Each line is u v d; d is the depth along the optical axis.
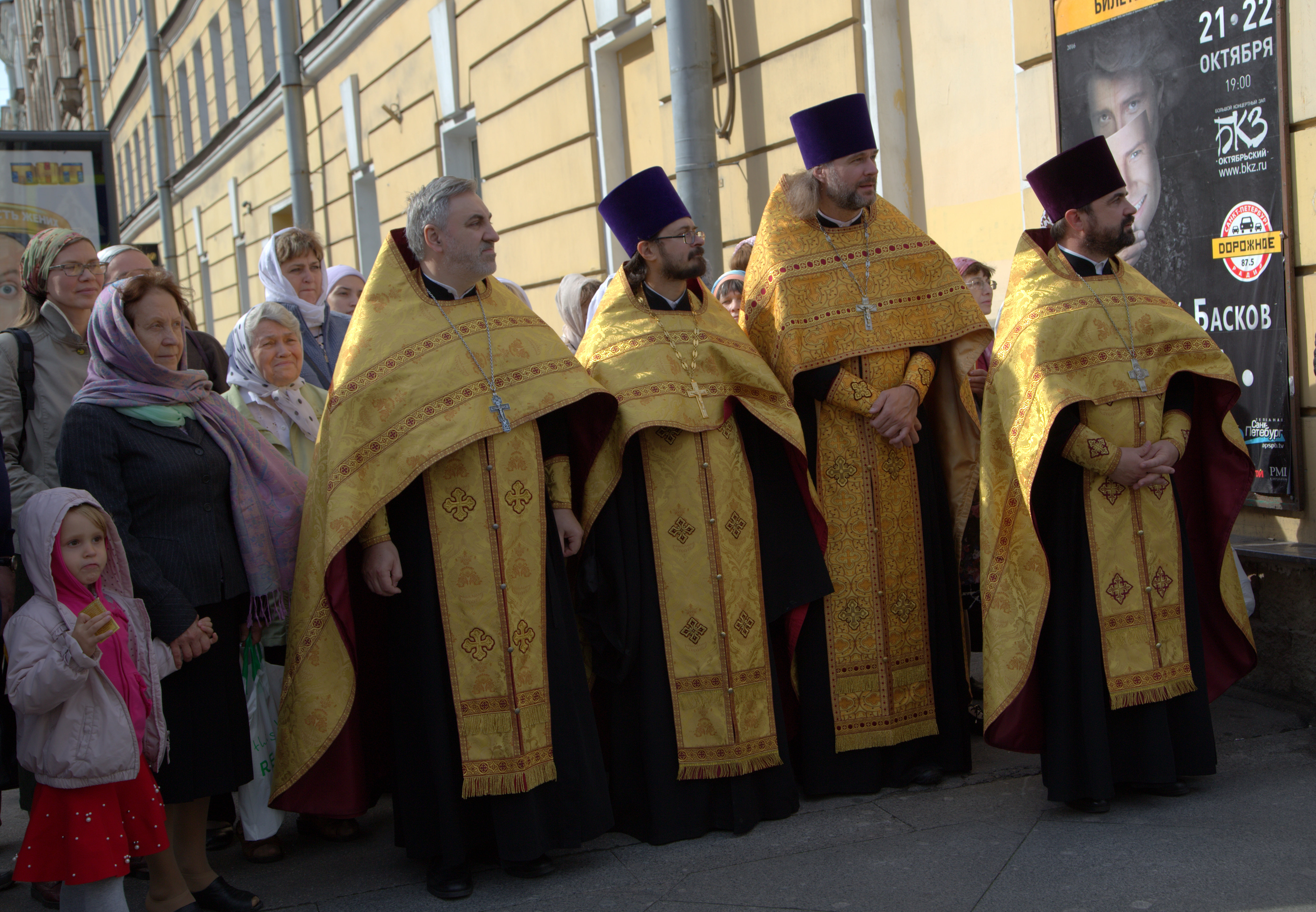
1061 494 3.53
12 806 4.21
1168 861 3.04
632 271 3.72
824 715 3.76
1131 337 3.54
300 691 3.26
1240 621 3.74
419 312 3.36
